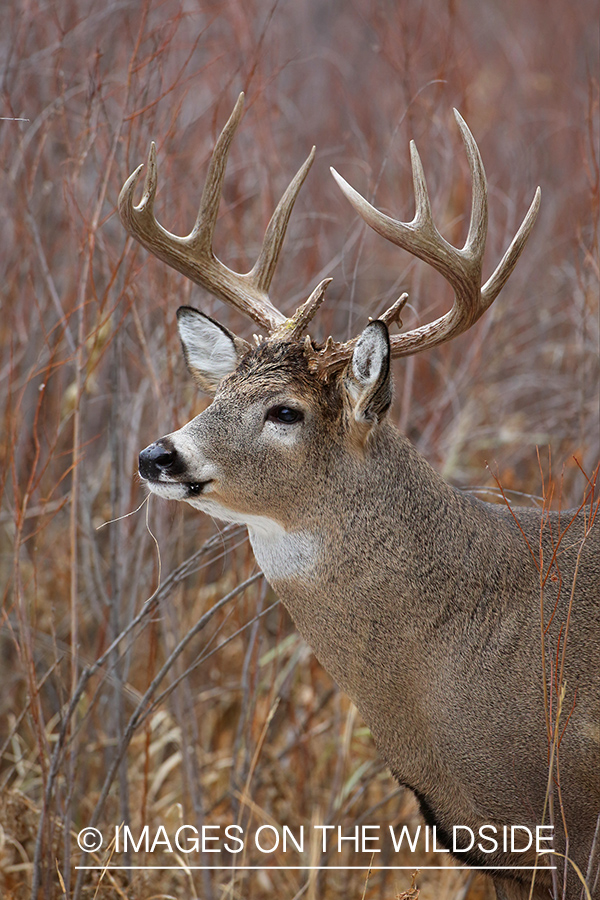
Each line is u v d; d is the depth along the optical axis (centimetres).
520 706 975
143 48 1717
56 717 1415
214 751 1581
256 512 1009
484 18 2989
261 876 1374
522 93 2623
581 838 986
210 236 1102
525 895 1077
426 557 998
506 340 1931
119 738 1299
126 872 1253
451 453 1630
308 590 1021
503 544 1016
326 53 2592
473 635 991
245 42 1823
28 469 1638
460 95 2041
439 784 1029
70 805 1206
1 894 1234
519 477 1784
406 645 1000
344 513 1002
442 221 1770
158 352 1434
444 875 1351
